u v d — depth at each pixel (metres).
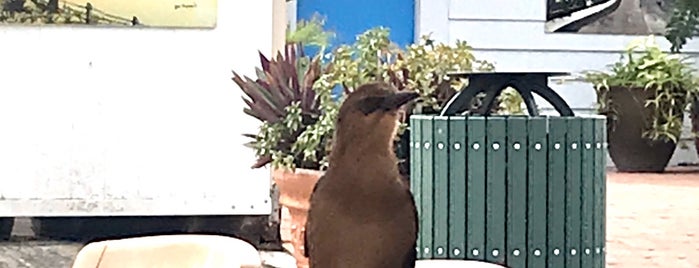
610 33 8.63
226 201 4.90
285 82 4.00
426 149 2.64
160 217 4.96
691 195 6.84
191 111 4.86
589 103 8.62
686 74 8.24
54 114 4.83
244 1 4.84
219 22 4.84
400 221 1.67
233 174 4.90
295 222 3.78
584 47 8.61
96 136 4.86
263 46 4.86
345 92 3.74
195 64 4.85
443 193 2.62
